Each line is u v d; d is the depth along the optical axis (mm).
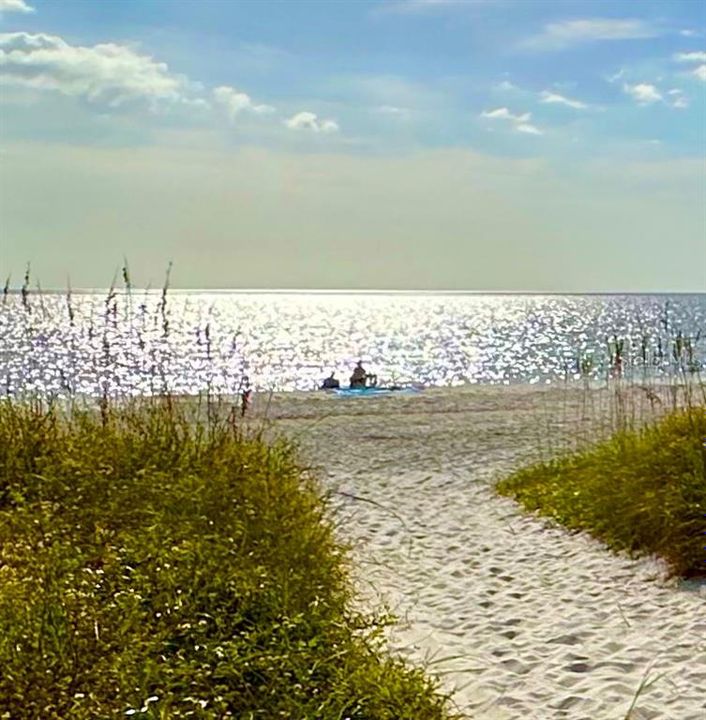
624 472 8172
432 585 6734
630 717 4301
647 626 5637
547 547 7707
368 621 5211
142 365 8578
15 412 7230
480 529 8492
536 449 12922
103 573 4715
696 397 11547
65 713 3551
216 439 6922
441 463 12109
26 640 3900
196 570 4734
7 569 4629
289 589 4969
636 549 7195
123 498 5773
